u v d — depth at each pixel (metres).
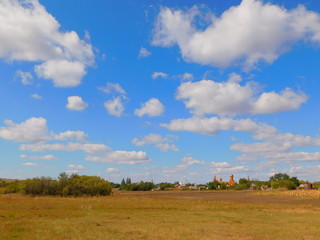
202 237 16.94
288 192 90.06
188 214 29.66
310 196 77.94
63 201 44.12
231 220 25.19
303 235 18.14
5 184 101.75
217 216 28.28
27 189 64.56
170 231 18.75
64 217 24.97
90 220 23.19
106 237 16.20
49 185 65.56
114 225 20.94
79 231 17.81
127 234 17.34
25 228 18.41
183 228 20.14
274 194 86.88
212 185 175.38
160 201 50.78
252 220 25.62
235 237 17.25
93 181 70.56
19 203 37.50
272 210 36.25
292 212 33.81
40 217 24.58
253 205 43.66
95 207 34.97
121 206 37.41
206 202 49.72
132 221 23.42
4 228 18.16
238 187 170.38
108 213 29.03
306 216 29.44
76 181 69.12
